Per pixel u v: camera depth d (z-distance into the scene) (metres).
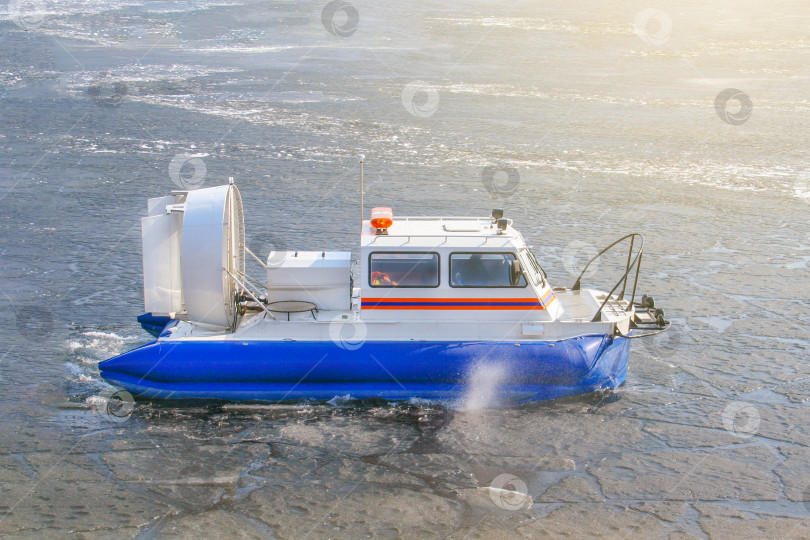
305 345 10.29
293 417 10.05
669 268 16.00
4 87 33.78
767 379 11.46
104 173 22.33
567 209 19.64
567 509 8.30
